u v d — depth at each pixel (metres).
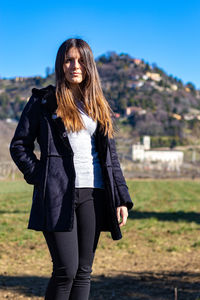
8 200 25.61
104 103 2.64
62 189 2.39
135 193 35.16
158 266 8.01
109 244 10.70
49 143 2.43
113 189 2.59
